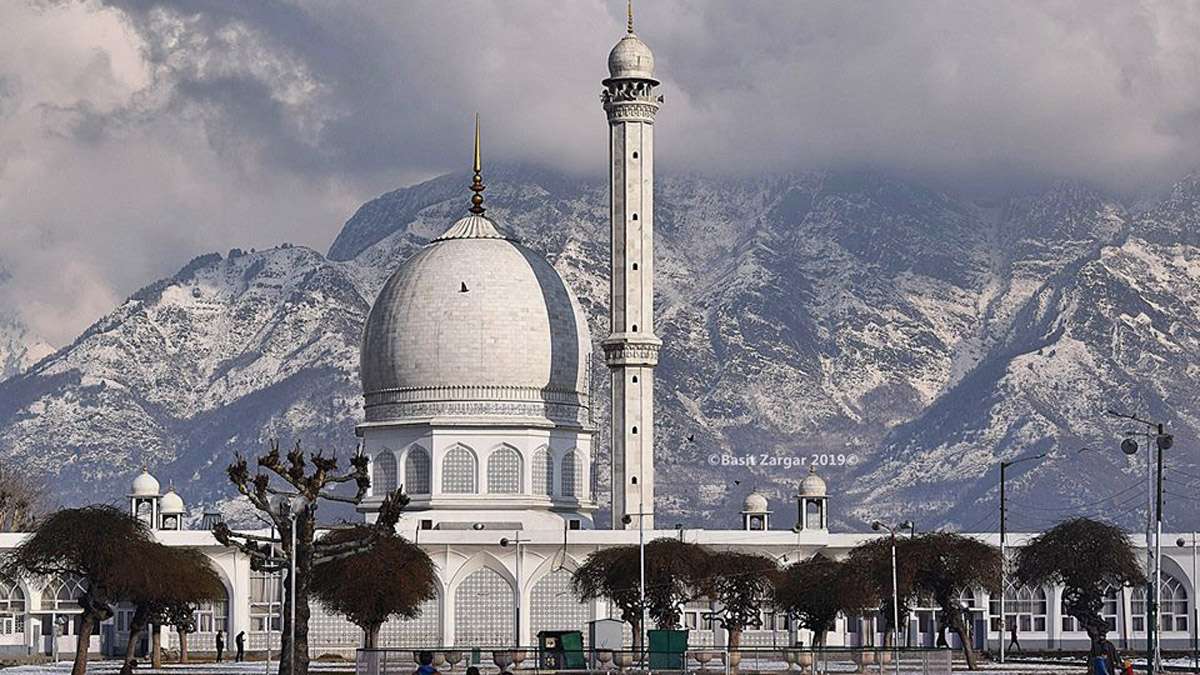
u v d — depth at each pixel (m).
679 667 175.00
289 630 161.00
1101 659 164.50
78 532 187.75
